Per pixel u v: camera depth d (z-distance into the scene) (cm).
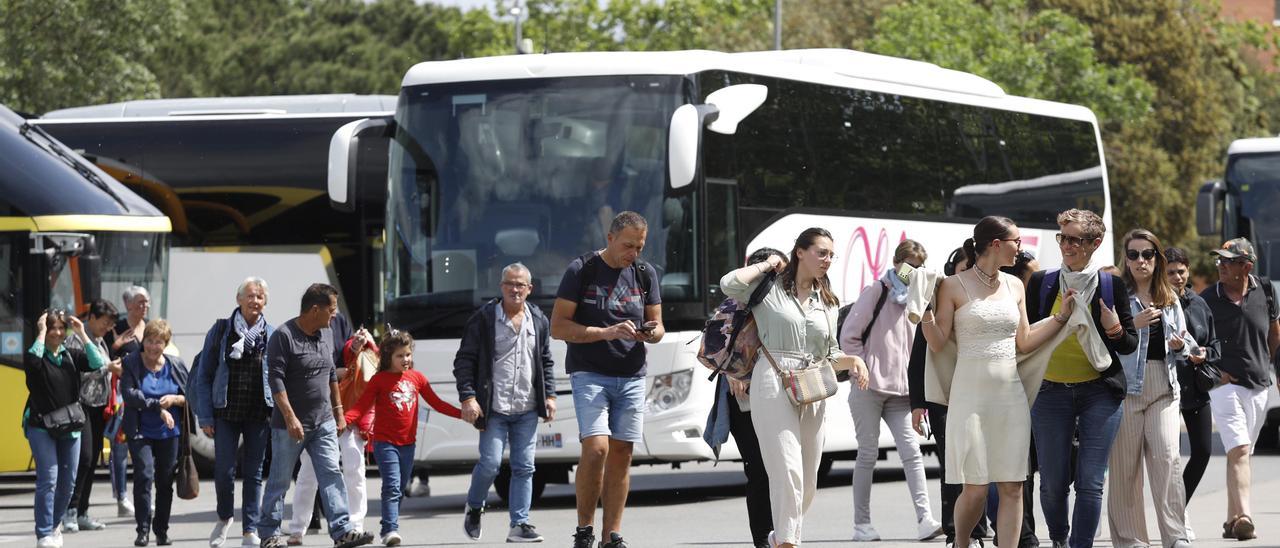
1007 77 5400
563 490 2436
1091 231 1241
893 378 1622
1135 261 1354
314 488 1703
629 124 2056
